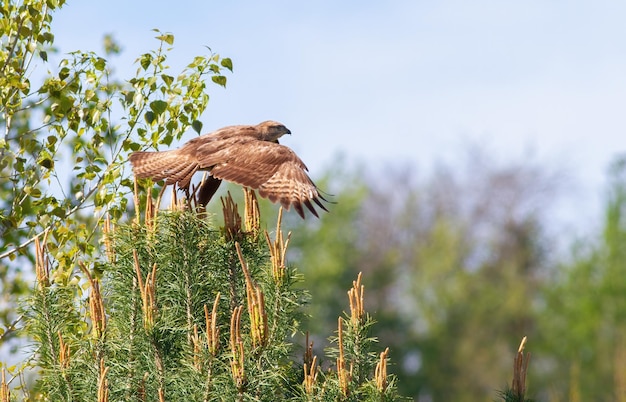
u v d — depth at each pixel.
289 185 10.62
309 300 11.56
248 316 11.44
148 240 11.43
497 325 64.12
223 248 11.57
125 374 10.97
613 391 53.03
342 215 57.81
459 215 74.25
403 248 71.12
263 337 10.24
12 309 14.55
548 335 58.16
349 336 11.38
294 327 11.43
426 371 60.00
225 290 11.68
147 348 10.75
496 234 71.62
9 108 14.48
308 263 53.56
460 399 60.62
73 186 14.59
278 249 11.26
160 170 11.51
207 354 10.34
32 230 14.50
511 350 62.81
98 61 14.73
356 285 11.42
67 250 14.12
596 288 56.06
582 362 54.72
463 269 68.12
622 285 55.44
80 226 14.11
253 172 10.80
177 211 11.37
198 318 11.26
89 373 11.04
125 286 11.32
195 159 11.39
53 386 11.30
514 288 65.69
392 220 72.69
